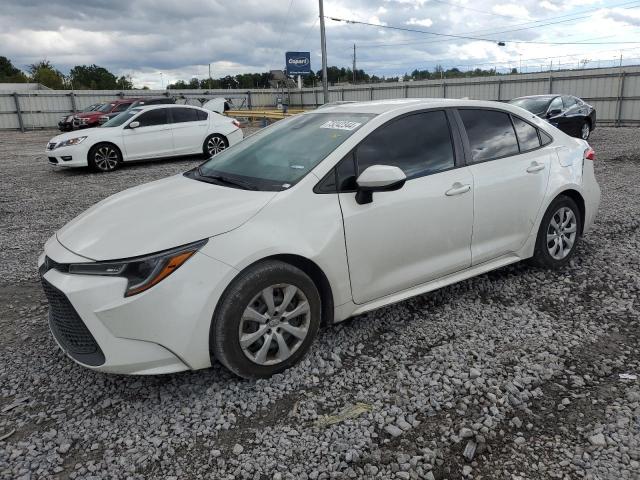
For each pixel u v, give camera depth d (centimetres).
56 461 256
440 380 313
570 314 396
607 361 328
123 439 270
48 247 326
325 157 344
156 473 247
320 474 242
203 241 289
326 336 368
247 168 376
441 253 385
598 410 281
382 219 347
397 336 367
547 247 464
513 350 345
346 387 309
